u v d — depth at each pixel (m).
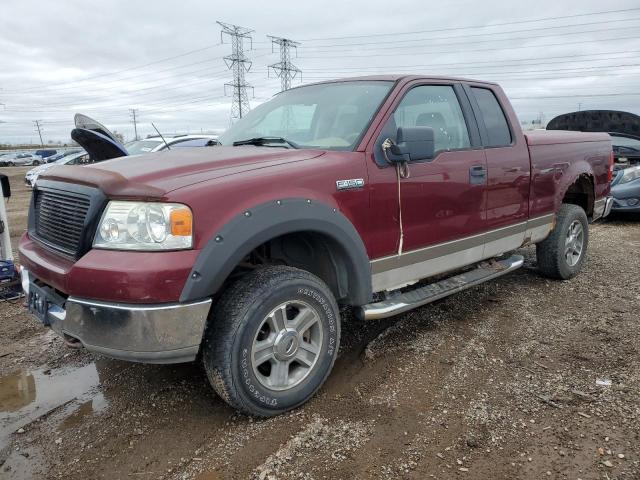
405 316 4.32
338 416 2.81
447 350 3.63
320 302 2.89
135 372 3.43
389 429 2.68
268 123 3.88
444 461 2.42
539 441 2.55
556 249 5.05
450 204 3.67
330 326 2.96
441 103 3.84
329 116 3.52
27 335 4.09
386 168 3.21
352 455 2.47
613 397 2.93
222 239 2.44
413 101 3.59
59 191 2.84
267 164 2.84
